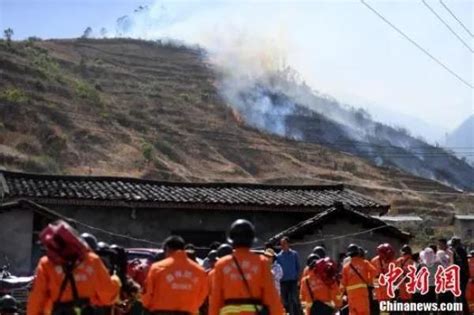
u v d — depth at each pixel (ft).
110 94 415.44
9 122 291.99
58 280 26.00
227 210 89.92
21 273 77.30
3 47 381.81
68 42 509.76
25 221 78.64
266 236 91.45
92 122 329.93
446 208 343.87
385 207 94.89
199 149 366.02
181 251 30.68
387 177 411.13
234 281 28.27
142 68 503.20
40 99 328.29
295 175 372.79
